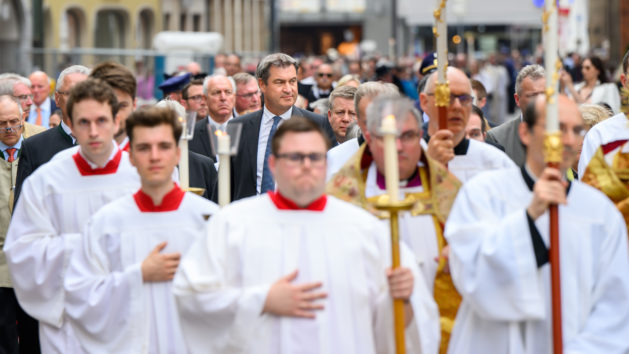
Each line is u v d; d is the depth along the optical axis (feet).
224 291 25.93
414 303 26.50
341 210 26.55
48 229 33.01
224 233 26.30
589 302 26.73
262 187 46.26
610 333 26.45
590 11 263.29
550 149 25.18
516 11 180.96
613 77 103.81
